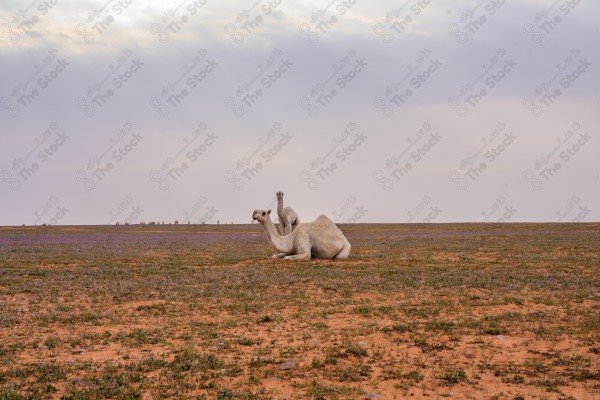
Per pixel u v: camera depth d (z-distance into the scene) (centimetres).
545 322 1425
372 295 1869
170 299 1789
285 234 3309
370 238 6062
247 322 1438
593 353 1138
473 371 1022
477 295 1844
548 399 877
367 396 885
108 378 967
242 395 880
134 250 4131
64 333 1327
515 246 4341
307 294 1884
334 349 1152
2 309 1619
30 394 882
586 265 2786
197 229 9812
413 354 1133
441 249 4028
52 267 2797
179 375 986
